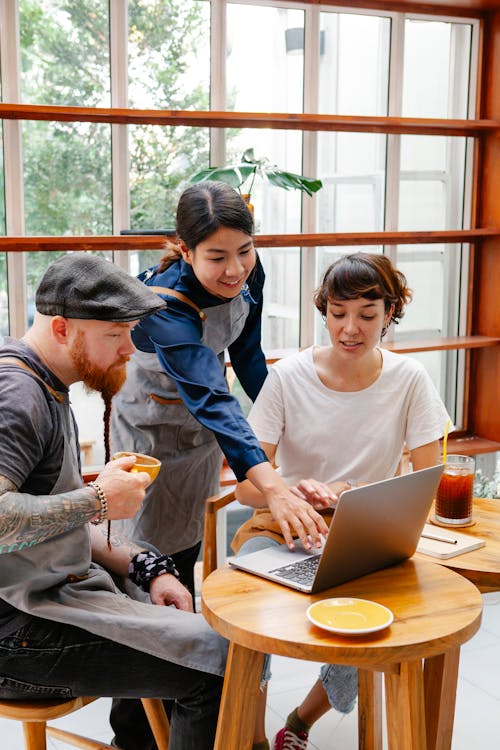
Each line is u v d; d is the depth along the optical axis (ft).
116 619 5.35
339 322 6.79
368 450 7.14
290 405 7.20
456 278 14.05
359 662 4.54
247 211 6.68
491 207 13.60
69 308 5.19
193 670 5.45
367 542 5.29
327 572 5.20
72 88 10.87
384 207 13.10
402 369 7.26
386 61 12.78
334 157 12.55
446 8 12.82
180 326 6.95
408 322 13.73
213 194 6.63
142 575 6.10
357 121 11.91
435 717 5.99
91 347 5.27
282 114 11.37
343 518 4.95
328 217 12.65
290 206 12.38
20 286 10.87
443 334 14.12
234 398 6.61
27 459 5.00
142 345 7.36
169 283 7.14
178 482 8.10
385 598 5.19
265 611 4.99
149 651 5.33
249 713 5.16
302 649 4.58
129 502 5.25
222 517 12.14
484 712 8.79
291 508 5.92
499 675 9.55
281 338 12.75
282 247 12.38
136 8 11.06
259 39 11.86
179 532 8.32
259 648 4.69
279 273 12.50
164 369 6.84
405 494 5.30
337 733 8.36
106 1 10.84
